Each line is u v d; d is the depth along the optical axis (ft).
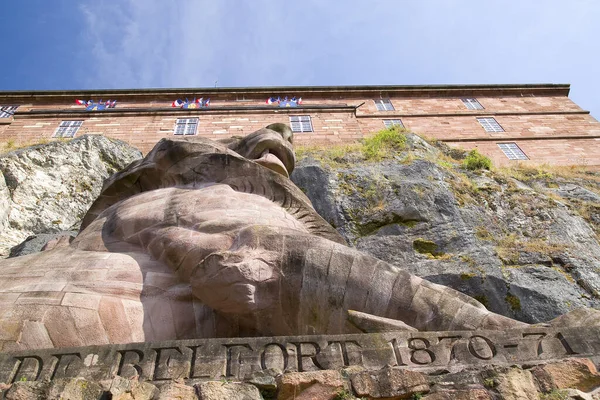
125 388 9.70
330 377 10.37
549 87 124.06
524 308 27.02
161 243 16.63
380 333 11.94
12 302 13.79
